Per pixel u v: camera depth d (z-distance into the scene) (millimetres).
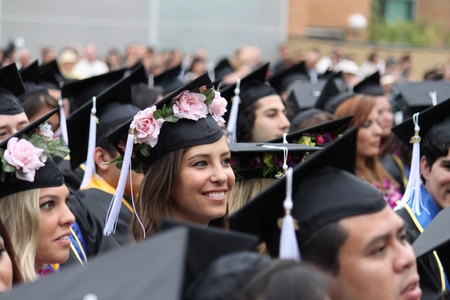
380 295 4129
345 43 31562
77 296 3207
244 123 10000
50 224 5625
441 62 32125
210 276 3273
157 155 6141
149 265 3266
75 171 9203
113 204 6320
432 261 6367
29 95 9469
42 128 5828
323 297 3121
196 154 6039
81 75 20578
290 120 11273
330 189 4316
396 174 11172
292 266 3188
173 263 3229
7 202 5484
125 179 6242
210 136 6090
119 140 6410
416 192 7070
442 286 6332
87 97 10344
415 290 4199
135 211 6223
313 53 24797
